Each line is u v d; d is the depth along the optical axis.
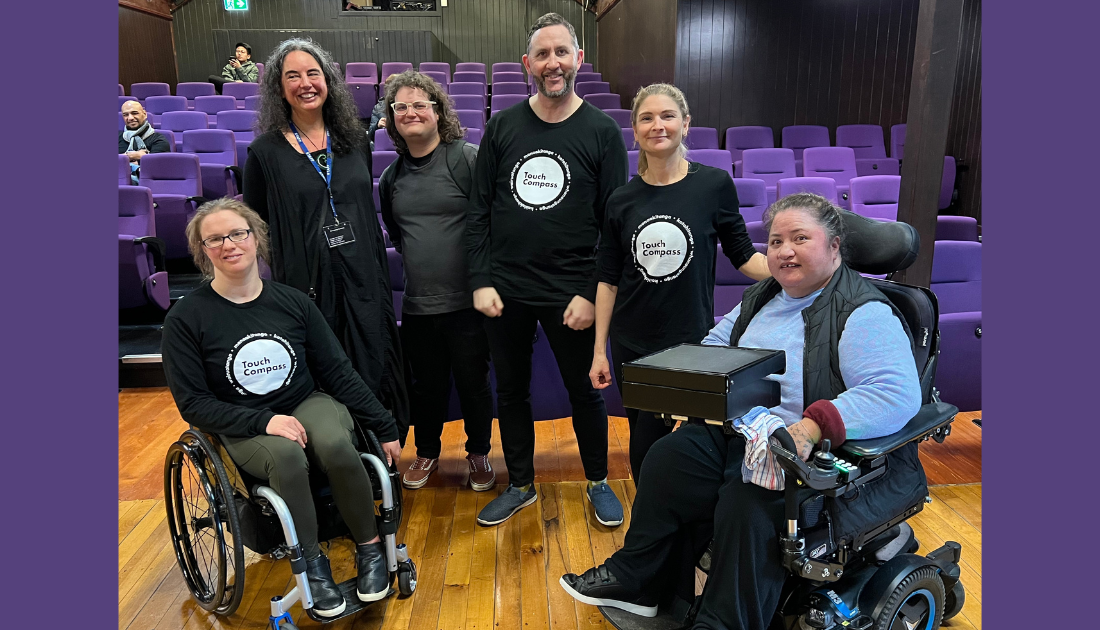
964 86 5.98
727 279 2.88
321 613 1.62
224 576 1.62
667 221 1.73
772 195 4.50
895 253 1.46
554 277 1.98
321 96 1.93
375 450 1.82
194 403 1.65
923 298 1.49
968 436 2.73
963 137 6.04
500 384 2.14
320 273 1.98
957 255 2.77
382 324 2.10
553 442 2.81
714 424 1.44
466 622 1.71
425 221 2.10
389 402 2.20
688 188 1.75
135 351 3.38
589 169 1.93
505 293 2.01
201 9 9.95
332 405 1.79
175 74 10.06
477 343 2.20
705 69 6.49
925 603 1.50
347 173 2.00
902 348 1.35
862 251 1.48
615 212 1.82
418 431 2.42
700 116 6.59
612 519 2.13
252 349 1.71
